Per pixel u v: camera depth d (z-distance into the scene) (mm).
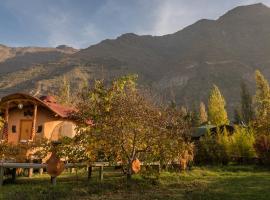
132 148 17422
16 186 15922
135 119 16500
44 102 24828
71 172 23312
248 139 32188
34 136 24578
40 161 21641
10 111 26422
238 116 82812
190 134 19625
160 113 17484
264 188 16172
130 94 17312
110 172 23312
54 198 13523
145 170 17969
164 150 17500
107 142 16375
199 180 19156
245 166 28469
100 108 16859
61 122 25453
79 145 16938
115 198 13836
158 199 13773
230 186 17016
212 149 30812
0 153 19141
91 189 15094
